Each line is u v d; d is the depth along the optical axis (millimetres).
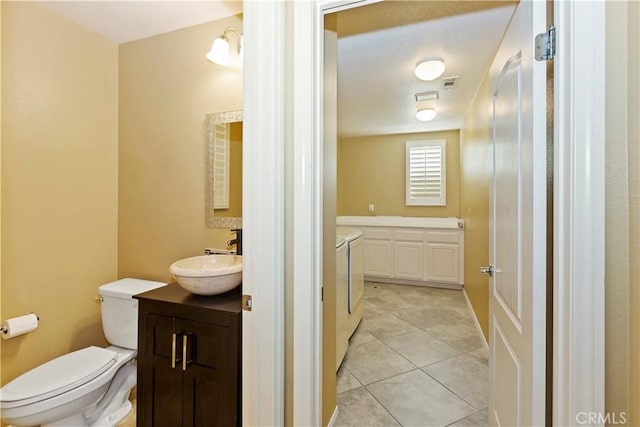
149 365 1300
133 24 1865
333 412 1686
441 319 3166
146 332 1306
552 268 914
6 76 1585
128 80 2053
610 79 779
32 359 1711
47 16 1731
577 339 787
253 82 1071
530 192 951
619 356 771
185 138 1900
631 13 744
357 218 4754
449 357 2396
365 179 4961
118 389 1767
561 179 828
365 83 2625
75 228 1898
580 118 786
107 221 2061
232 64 1774
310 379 1059
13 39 1601
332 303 1626
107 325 1838
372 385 2045
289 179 1094
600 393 770
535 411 915
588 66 780
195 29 1862
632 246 743
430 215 4613
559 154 834
